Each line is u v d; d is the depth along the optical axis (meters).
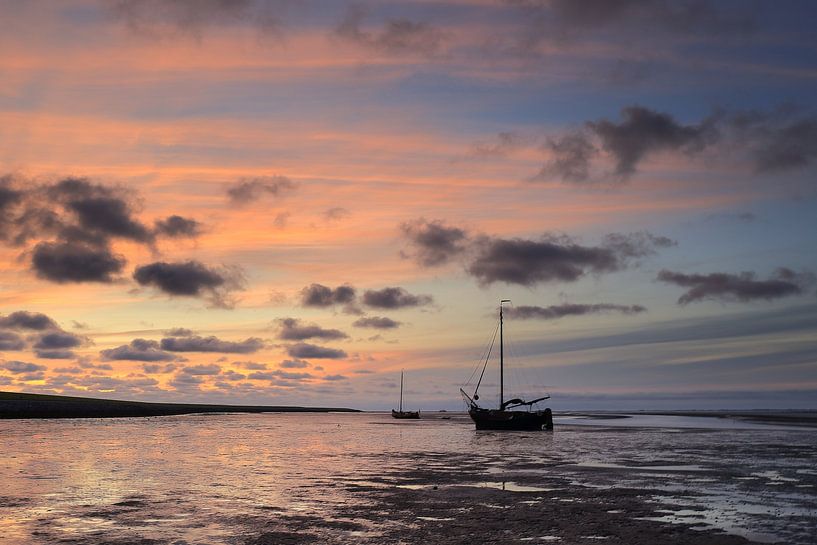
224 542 21.38
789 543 20.92
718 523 24.03
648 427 116.06
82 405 172.25
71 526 23.72
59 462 46.22
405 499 29.72
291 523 24.27
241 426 125.88
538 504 28.27
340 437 84.75
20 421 131.12
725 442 68.50
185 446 64.00
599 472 40.12
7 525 23.89
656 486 33.69
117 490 32.59
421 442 72.88
